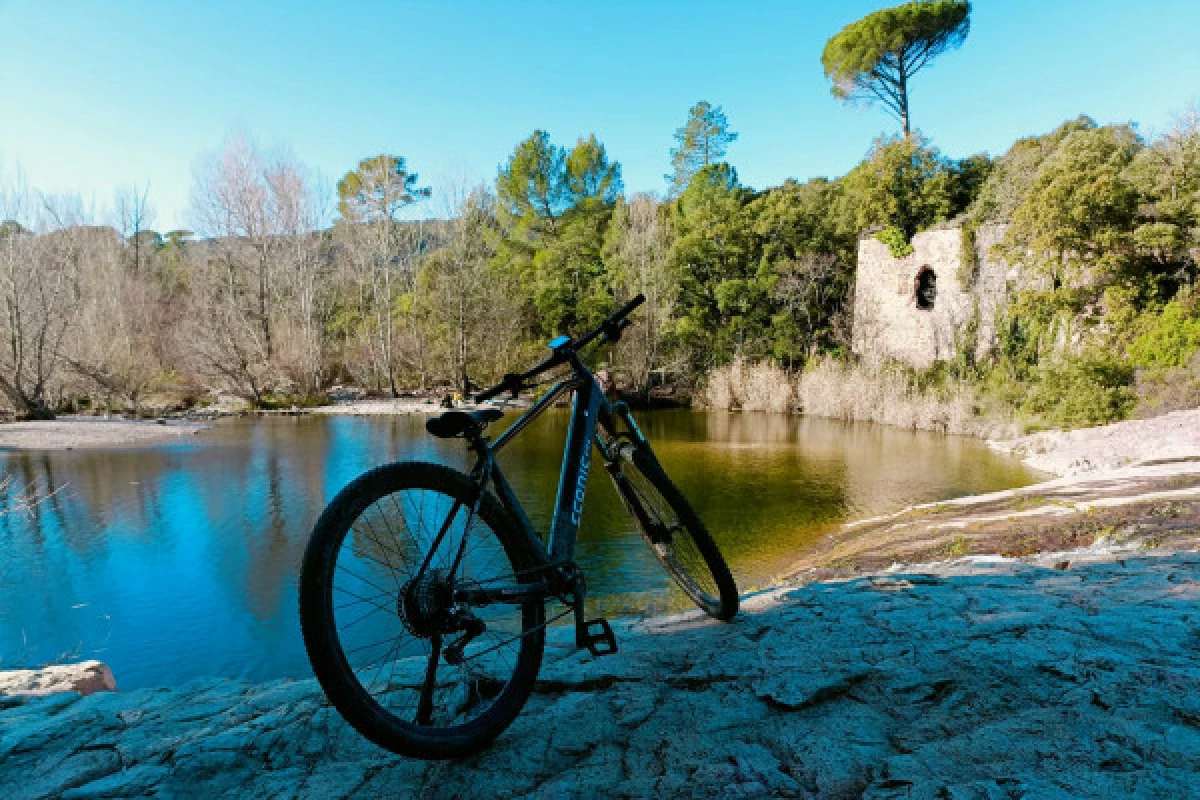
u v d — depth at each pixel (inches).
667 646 102.3
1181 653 82.0
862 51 1683.1
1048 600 106.8
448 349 1624.0
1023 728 69.0
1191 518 221.5
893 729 73.5
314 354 1560.0
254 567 436.1
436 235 1829.5
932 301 1290.6
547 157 2185.0
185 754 77.8
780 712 79.6
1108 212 901.8
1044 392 866.1
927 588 119.4
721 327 1531.7
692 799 63.1
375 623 142.6
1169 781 57.6
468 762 73.2
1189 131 934.4
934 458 764.0
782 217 1524.4
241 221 1594.5
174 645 332.8
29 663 315.3
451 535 73.9
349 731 81.3
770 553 431.5
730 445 879.1
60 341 1176.2
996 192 1227.2
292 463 778.8
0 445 890.7
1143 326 859.4
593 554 425.1
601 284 1782.7
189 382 1509.6
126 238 2075.5
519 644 81.2
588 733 77.7
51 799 71.4
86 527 526.9
